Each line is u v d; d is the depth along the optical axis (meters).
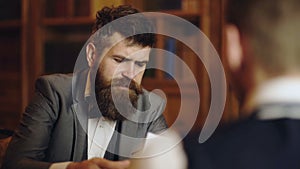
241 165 0.42
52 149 1.29
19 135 1.29
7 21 2.99
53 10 2.84
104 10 1.42
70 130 1.31
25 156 1.24
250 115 0.44
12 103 2.97
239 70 0.44
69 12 2.77
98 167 1.10
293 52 0.42
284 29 0.42
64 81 1.35
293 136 0.42
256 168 0.42
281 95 0.43
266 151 0.42
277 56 0.42
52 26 2.88
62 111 1.31
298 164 0.42
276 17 0.42
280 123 0.43
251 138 0.43
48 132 1.30
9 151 1.27
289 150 0.42
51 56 2.87
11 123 2.97
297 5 0.41
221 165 0.43
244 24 0.43
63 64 2.83
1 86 3.00
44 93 1.33
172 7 2.48
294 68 0.42
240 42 0.44
